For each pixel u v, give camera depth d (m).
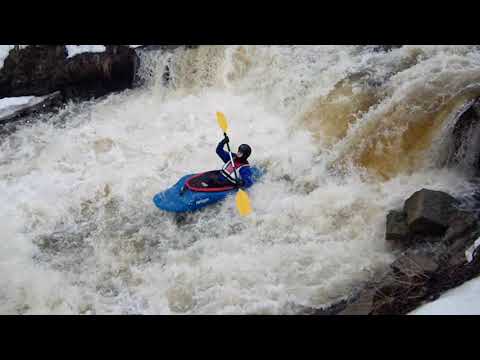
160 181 7.82
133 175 7.95
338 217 6.73
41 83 9.72
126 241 6.89
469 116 6.71
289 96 8.97
